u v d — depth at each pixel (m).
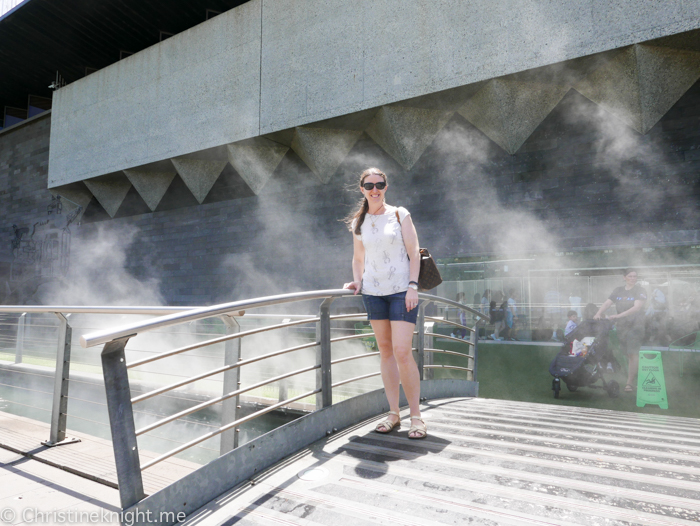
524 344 9.26
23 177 19.16
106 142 14.09
